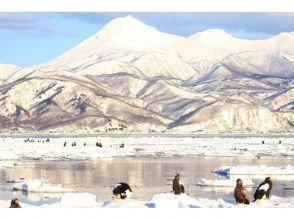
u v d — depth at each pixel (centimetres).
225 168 4659
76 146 9100
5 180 4006
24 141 11788
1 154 6053
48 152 7306
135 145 9894
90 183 3825
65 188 3500
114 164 5462
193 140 13475
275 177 4175
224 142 11781
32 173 4547
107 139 14225
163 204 2347
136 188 3538
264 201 2489
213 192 3300
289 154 7175
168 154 7094
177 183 2784
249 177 4206
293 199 2608
